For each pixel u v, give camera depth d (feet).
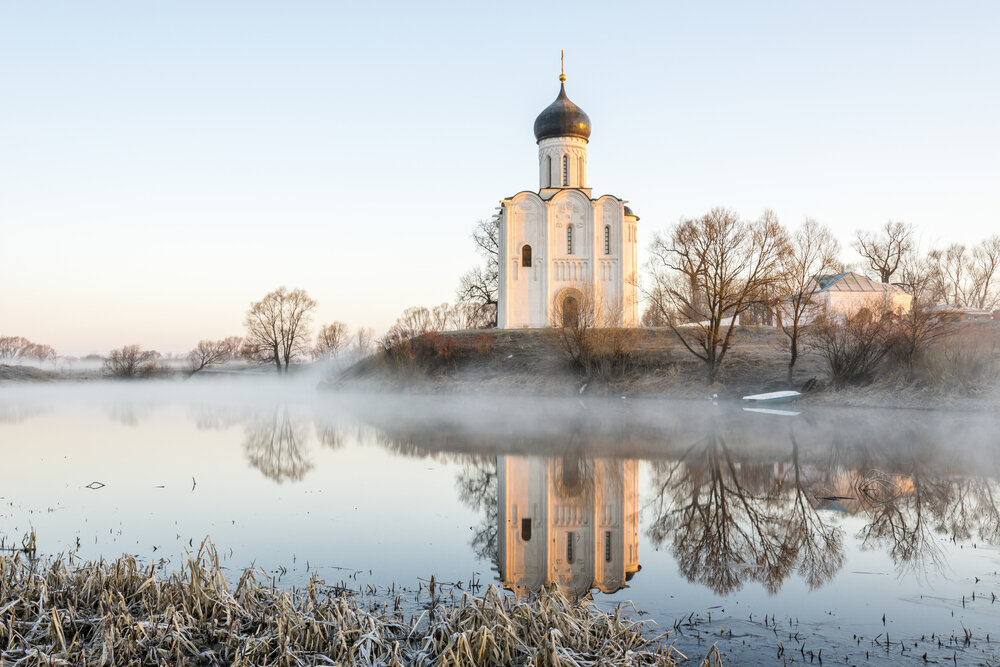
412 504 65.26
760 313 185.57
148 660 31.22
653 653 32.04
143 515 59.98
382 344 244.01
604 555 50.34
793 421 126.11
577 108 241.35
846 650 33.65
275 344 334.03
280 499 66.74
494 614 33.37
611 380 178.09
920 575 44.91
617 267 230.48
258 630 33.19
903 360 147.13
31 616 34.58
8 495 67.87
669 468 83.10
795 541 53.26
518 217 230.48
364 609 38.24
